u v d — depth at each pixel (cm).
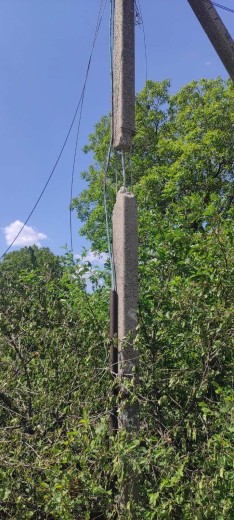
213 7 484
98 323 397
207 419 312
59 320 391
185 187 1628
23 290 417
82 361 368
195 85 1872
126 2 395
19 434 315
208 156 1622
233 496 256
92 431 306
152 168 1708
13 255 3316
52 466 285
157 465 284
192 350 327
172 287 363
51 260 522
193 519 257
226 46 479
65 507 266
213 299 332
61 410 348
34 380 373
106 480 294
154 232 512
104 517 308
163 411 327
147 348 353
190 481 272
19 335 371
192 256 427
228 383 330
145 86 1912
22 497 285
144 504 287
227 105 1739
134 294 358
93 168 2050
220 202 462
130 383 311
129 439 312
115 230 373
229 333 308
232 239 380
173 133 1877
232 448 257
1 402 353
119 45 394
